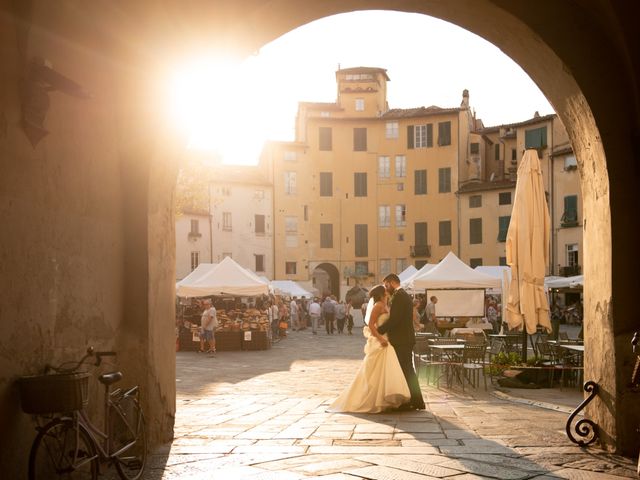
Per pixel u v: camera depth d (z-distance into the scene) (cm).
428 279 2145
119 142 661
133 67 647
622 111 641
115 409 545
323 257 5928
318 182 5947
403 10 735
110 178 641
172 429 731
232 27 658
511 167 5550
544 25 651
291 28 734
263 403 1046
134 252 670
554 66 672
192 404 1038
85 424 496
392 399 916
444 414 903
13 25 469
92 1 566
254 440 714
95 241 607
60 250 541
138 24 621
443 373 1329
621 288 629
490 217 5397
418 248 5753
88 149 594
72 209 563
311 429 781
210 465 598
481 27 726
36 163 505
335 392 1218
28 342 490
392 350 929
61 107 546
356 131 5956
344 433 753
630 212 632
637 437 616
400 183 5869
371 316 935
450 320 2352
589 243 698
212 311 2194
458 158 5678
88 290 591
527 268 1300
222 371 1639
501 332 2059
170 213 755
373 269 5900
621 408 622
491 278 2138
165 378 716
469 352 1236
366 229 5919
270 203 5906
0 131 457
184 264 5581
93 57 594
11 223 470
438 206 5731
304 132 6019
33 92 486
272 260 5884
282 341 2892
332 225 5947
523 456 622
